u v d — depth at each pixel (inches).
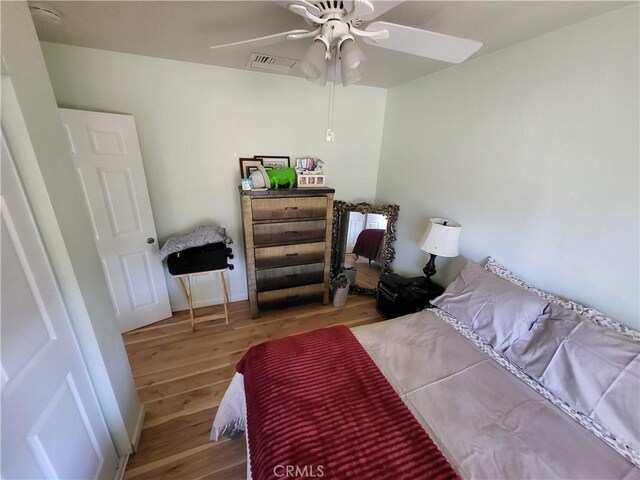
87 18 57.5
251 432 43.4
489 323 61.2
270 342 59.6
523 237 69.9
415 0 48.4
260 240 94.9
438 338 62.7
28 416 32.2
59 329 38.5
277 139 105.0
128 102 83.0
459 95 84.1
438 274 99.3
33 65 35.3
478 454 38.8
